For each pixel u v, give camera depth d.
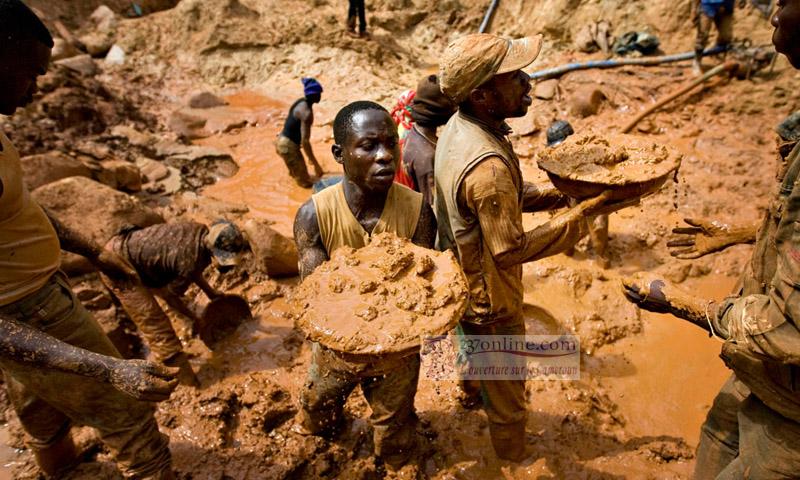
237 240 4.15
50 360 2.32
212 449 3.65
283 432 3.78
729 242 2.88
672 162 2.76
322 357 2.97
